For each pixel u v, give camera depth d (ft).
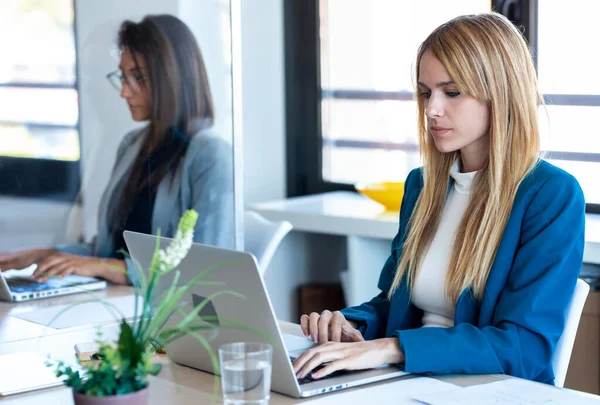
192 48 10.01
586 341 10.66
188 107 10.03
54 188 9.62
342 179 14.66
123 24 9.82
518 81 6.42
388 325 7.11
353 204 13.28
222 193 10.19
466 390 5.42
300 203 13.55
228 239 10.21
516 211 6.39
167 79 9.94
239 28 10.04
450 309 6.81
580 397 5.25
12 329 7.57
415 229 7.04
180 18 9.97
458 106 6.51
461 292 6.51
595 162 11.55
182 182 10.11
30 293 8.96
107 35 9.79
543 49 11.78
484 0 12.27
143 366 4.45
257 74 14.12
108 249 9.80
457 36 6.45
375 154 14.10
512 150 6.48
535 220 6.28
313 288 14.15
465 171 6.96
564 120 11.71
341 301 14.33
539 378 6.20
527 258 6.23
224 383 4.81
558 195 6.27
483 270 6.43
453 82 6.47
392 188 12.28
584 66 11.46
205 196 10.14
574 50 11.52
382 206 12.96
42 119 9.55
